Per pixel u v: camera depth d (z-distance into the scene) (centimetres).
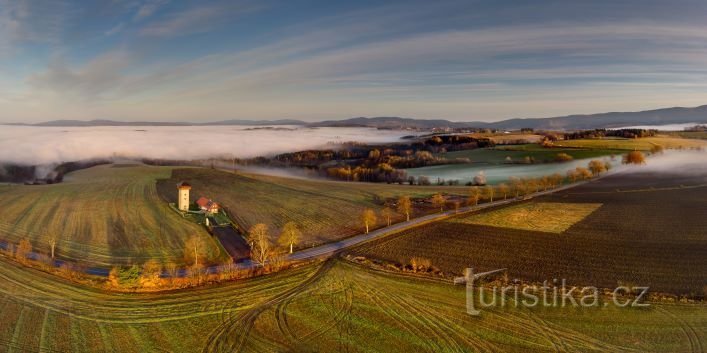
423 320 5169
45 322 5088
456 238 8538
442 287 6131
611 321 5059
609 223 9344
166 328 5009
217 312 5397
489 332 4875
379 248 7994
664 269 6681
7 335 4784
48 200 11756
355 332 4906
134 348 4594
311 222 10050
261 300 5738
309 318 5238
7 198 12012
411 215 10581
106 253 7619
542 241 8231
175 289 6088
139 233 8756
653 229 8806
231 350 4569
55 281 6281
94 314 5309
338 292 5972
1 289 5962
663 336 4709
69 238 8425
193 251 7312
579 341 4656
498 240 8350
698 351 4419
